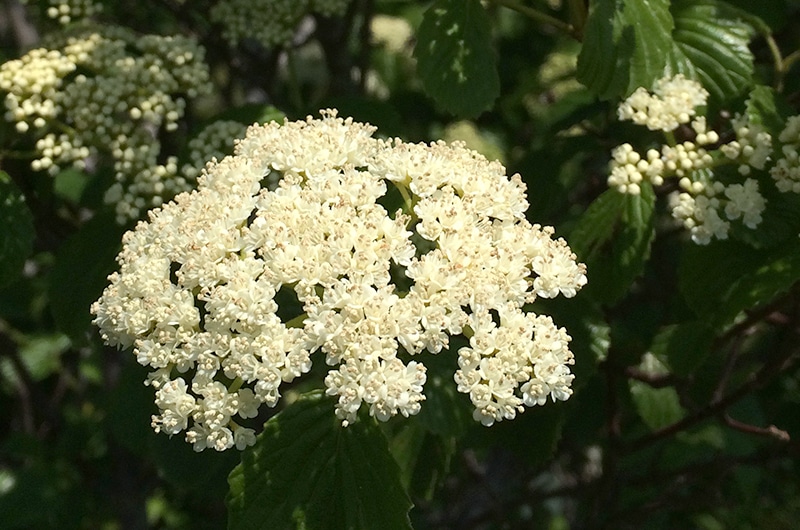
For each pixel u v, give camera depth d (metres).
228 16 0.46
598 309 0.40
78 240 0.41
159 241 0.35
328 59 0.50
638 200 0.39
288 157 0.35
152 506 0.65
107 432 0.52
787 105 0.38
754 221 0.37
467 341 0.39
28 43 0.52
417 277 0.33
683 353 0.42
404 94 0.60
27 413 0.62
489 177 0.35
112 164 0.44
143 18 0.52
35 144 0.43
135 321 0.34
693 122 0.38
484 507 0.60
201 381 0.33
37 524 0.51
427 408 0.39
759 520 0.56
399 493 0.34
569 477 0.64
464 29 0.40
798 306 0.41
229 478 0.34
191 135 0.41
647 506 0.50
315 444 0.34
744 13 0.40
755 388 0.42
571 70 0.51
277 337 0.33
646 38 0.39
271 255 0.34
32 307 0.61
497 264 0.34
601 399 0.48
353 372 0.33
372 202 0.35
